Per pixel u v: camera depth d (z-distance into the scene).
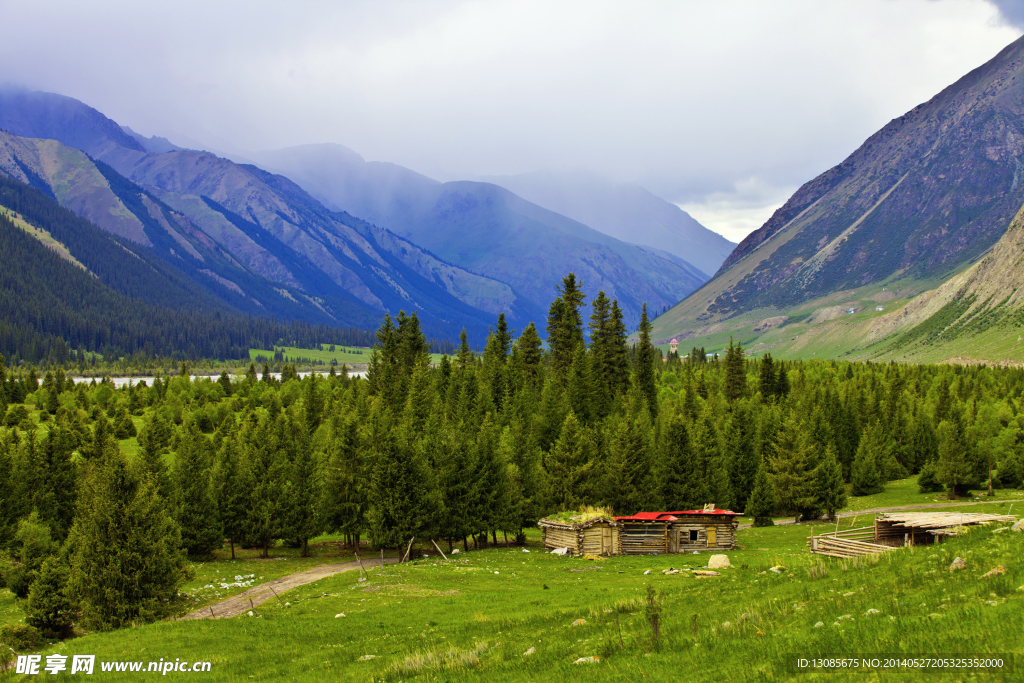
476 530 74.69
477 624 36.88
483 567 60.72
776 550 67.44
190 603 54.16
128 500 50.12
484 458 77.25
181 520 75.69
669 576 51.75
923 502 105.31
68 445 79.38
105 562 48.38
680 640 22.36
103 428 114.00
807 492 93.69
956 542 29.39
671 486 91.94
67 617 49.03
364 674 28.94
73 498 76.50
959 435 105.50
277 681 30.50
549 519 73.62
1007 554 23.48
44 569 49.34
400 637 36.47
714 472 98.62
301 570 71.44
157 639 39.00
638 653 22.28
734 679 18.05
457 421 108.88
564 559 65.31
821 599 24.73
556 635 28.67
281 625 41.81
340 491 80.81
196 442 98.69
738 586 33.19
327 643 37.31
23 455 75.88
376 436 82.31
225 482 80.50
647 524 69.25
